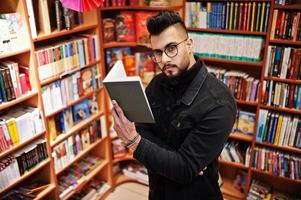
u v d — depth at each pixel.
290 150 2.39
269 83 2.29
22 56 1.86
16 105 2.00
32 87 1.92
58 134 2.27
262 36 2.28
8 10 1.77
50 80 2.02
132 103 1.14
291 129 2.30
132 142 1.21
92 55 2.37
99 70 2.50
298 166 2.36
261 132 2.43
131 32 2.59
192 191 1.42
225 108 1.20
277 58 2.19
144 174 2.95
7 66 1.74
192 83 1.27
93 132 2.59
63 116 2.25
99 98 2.61
